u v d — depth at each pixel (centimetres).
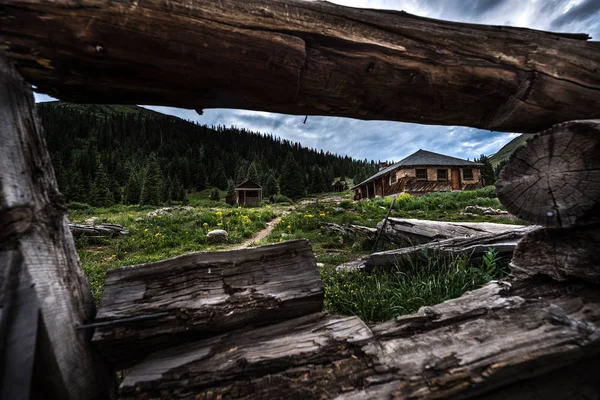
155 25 98
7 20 90
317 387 103
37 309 90
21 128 97
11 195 87
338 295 301
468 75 137
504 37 139
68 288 108
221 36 106
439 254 356
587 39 152
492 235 375
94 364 112
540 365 112
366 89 131
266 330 125
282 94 125
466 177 2202
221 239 932
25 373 84
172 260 127
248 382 106
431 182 2147
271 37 111
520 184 149
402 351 115
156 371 108
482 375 105
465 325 130
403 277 334
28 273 89
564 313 131
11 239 88
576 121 124
